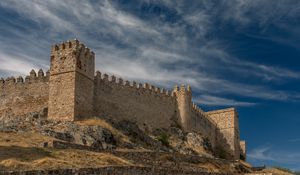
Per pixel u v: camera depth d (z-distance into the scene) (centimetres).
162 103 9525
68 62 7481
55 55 7600
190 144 9362
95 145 6612
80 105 7388
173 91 9981
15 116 7688
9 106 7888
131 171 5109
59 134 6544
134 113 8769
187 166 7069
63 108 7281
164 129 9375
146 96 9150
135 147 7275
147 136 8325
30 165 4722
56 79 7475
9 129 6675
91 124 7119
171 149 8481
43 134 6481
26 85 7875
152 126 9119
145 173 5266
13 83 7988
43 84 7750
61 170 4434
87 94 7619
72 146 5822
